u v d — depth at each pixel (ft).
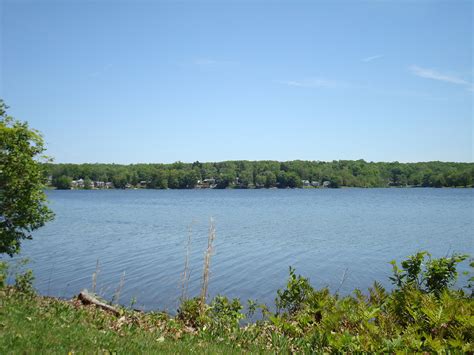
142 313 38.99
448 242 130.93
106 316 33.88
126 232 159.43
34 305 34.78
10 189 47.78
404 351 17.22
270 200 424.87
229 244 128.36
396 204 341.41
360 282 78.69
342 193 585.63
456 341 17.44
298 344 23.99
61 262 96.78
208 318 32.40
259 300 64.90
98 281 78.07
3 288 41.98
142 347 23.66
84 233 156.15
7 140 47.26
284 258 104.17
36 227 50.75
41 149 50.70
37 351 20.45
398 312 23.17
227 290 72.23
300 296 32.50
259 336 29.17
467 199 405.39
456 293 23.95
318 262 99.14
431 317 19.67
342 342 19.84
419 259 27.43
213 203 376.07
